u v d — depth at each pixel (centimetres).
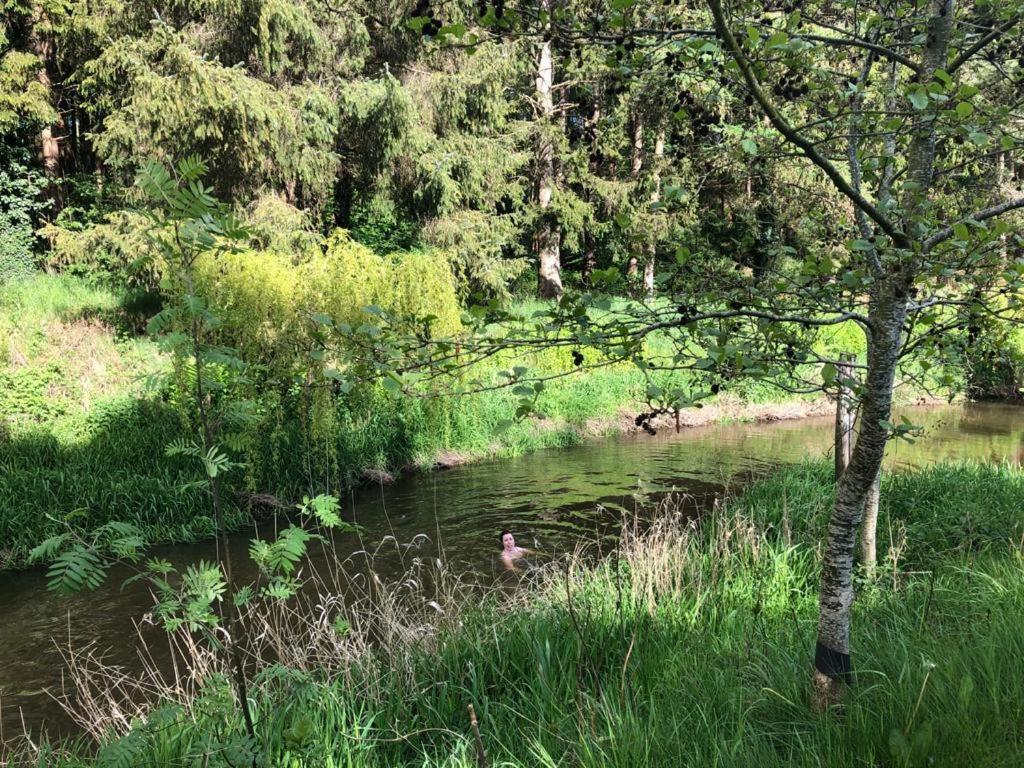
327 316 237
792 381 283
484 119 1870
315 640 448
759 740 280
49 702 500
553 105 2075
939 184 315
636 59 257
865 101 306
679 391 236
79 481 874
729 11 223
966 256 213
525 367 244
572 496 1042
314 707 344
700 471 1188
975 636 333
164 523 852
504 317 238
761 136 289
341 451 1093
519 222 2100
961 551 527
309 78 1591
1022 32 260
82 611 654
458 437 1277
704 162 333
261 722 312
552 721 323
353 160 1736
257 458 937
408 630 439
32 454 923
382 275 1022
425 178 1759
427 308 1027
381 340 240
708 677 345
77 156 1911
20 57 1532
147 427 1019
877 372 258
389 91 1532
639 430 1516
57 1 1426
